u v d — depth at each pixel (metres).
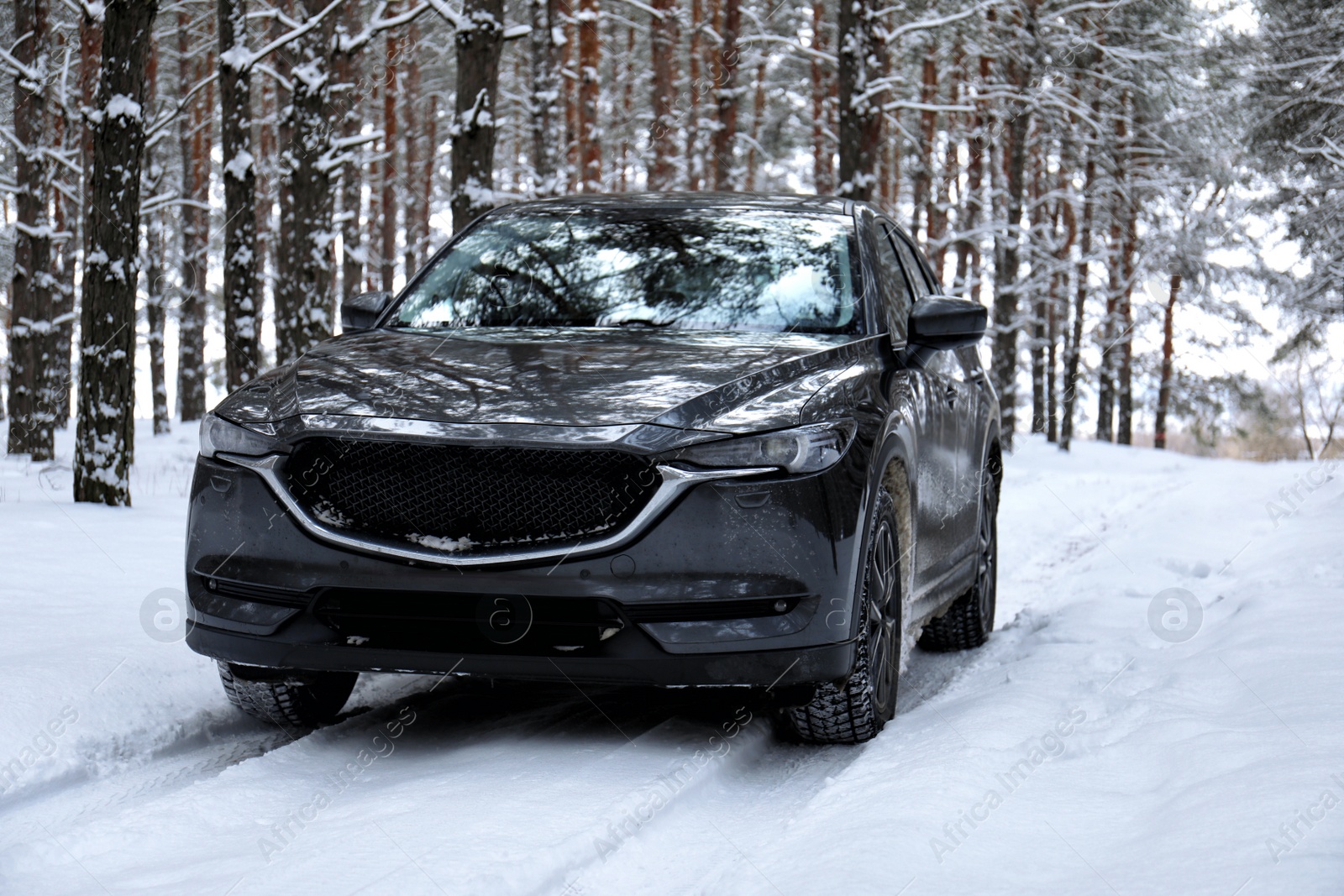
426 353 3.79
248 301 16.19
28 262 18.48
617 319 4.19
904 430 3.89
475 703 4.23
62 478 13.45
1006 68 25.34
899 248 5.26
